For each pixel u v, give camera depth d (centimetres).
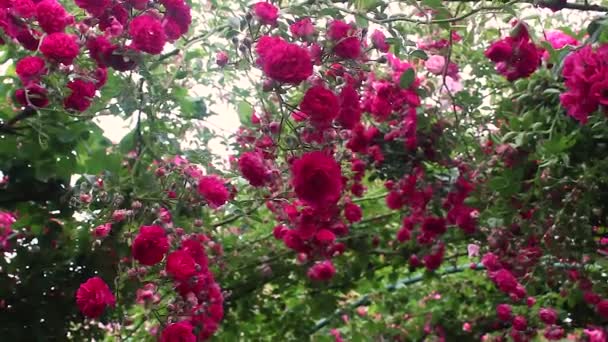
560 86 229
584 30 235
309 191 171
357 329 391
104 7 168
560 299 288
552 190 243
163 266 197
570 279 258
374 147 259
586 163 241
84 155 213
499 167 258
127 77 198
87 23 174
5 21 164
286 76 158
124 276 192
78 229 216
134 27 170
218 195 197
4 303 222
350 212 263
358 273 330
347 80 180
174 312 183
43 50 162
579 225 237
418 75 275
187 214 216
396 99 243
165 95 206
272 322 350
